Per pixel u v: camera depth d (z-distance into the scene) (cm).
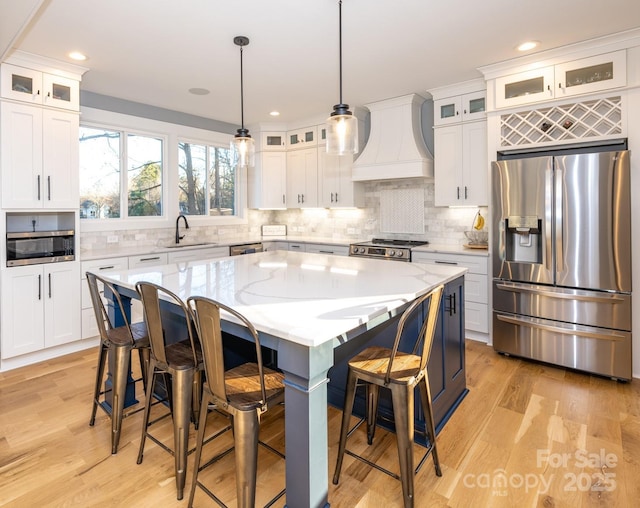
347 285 211
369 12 257
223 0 241
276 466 196
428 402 185
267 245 554
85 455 205
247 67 347
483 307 370
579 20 270
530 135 343
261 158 559
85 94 405
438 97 412
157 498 175
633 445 210
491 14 262
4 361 316
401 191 488
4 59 303
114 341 212
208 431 227
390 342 223
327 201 523
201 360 185
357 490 180
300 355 143
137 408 252
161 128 473
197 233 523
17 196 317
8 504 170
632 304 288
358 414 239
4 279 312
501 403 258
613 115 308
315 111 496
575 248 302
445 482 184
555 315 313
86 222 415
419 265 278
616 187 283
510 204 330
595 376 300
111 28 275
